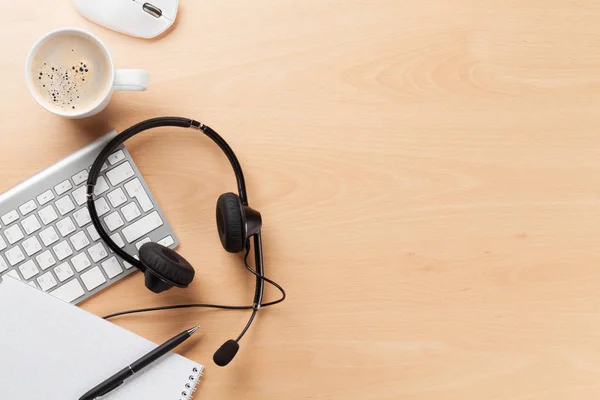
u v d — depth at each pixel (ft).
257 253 2.35
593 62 2.52
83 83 2.25
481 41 2.51
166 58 2.43
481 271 2.51
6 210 2.31
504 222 2.52
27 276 2.33
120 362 2.35
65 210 2.33
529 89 2.52
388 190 2.49
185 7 2.43
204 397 2.42
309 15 2.46
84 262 2.35
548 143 2.51
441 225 2.50
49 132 2.39
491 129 2.51
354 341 2.47
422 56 2.50
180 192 2.44
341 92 2.48
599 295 2.52
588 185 2.51
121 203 2.36
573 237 2.51
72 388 2.34
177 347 2.42
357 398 2.45
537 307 2.51
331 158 2.48
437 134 2.50
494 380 2.49
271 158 2.46
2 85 2.37
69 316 2.33
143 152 2.43
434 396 2.47
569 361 2.51
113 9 2.33
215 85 2.44
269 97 2.46
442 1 2.49
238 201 2.17
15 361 2.32
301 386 2.45
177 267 2.15
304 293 2.47
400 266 2.49
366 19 2.48
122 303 2.41
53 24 2.40
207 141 2.46
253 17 2.45
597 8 2.52
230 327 2.44
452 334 2.49
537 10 2.52
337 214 2.48
